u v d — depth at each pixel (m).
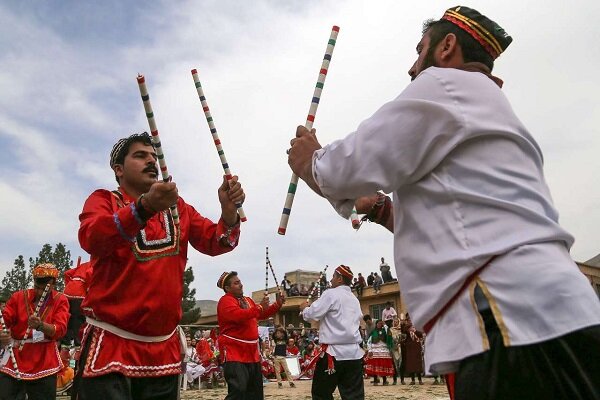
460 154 1.61
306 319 7.00
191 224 3.40
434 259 1.57
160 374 2.96
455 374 1.52
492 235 1.51
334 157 1.73
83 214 2.97
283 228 2.12
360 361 6.95
